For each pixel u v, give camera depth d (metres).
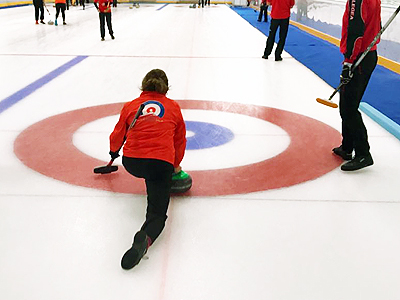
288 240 2.71
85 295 2.20
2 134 4.51
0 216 2.92
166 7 29.14
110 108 5.57
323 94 6.57
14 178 3.48
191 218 2.93
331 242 2.69
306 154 4.10
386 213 3.06
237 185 3.43
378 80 7.35
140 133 2.66
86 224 2.84
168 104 2.80
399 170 3.80
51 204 3.09
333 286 2.30
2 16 19.28
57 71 7.82
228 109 5.61
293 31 14.89
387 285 2.31
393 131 4.74
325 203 3.17
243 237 2.73
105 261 2.47
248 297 2.21
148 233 2.44
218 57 9.58
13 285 2.26
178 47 10.91
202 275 2.37
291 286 2.29
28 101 5.85
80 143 4.28
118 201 3.14
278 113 5.48
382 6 9.06
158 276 2.35
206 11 25.19
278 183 3.47
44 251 2.55
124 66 8.38
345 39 3.53
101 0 11.52
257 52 10.41
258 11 25.31
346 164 3.70
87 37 12.52
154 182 2.61
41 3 15.88
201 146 4.25
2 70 7.86
